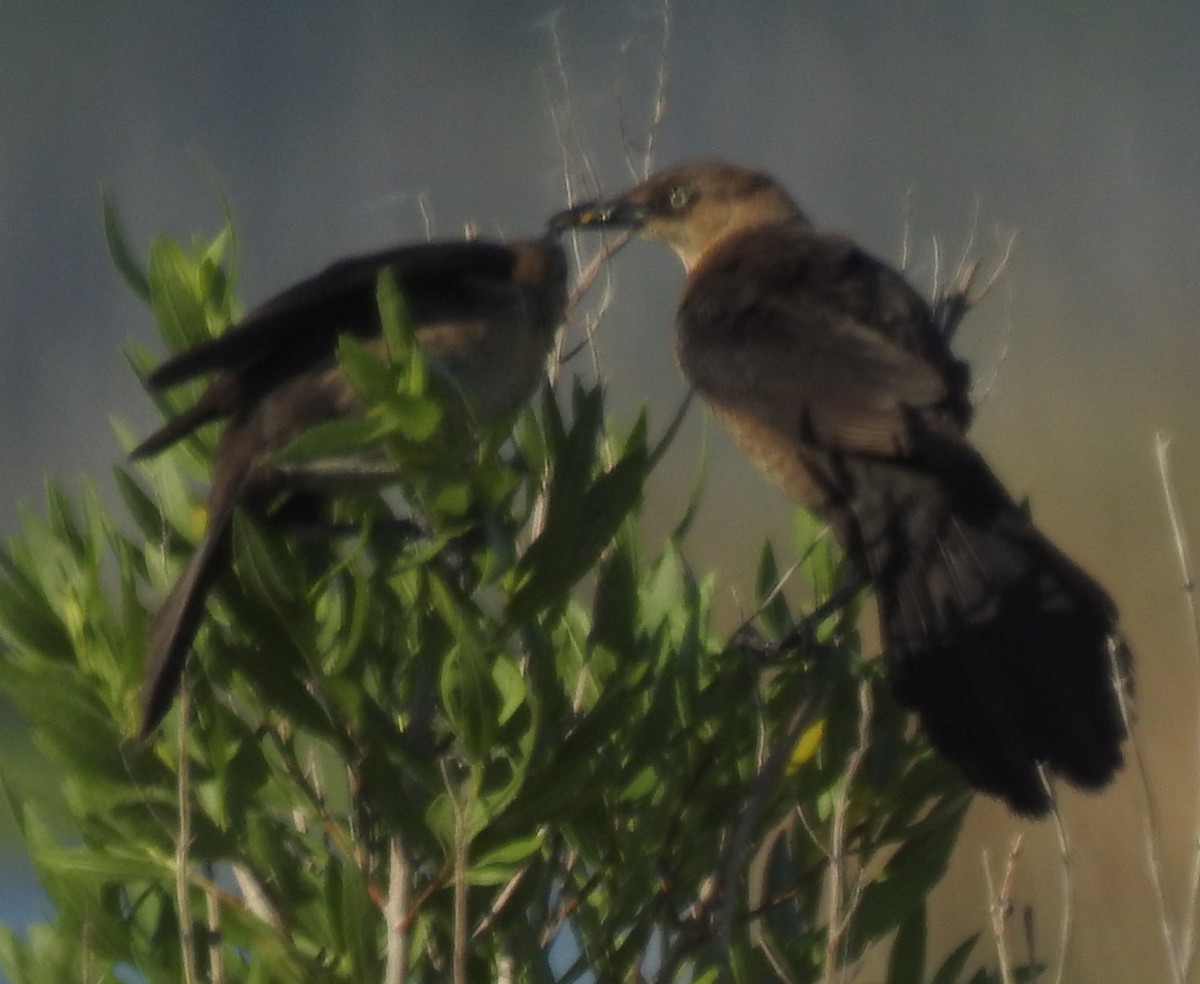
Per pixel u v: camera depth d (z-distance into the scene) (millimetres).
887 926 7789
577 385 7000
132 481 7672
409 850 6789
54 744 6988
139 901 7203
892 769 8008
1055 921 11086
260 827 7062
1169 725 14633
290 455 6559
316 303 7656
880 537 9227
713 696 7578
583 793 6777
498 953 7227
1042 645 8750
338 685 6719
